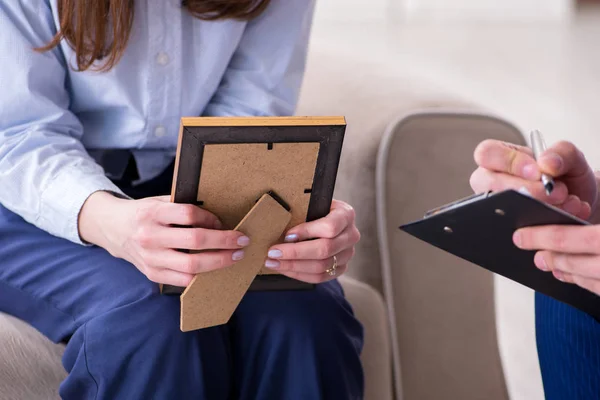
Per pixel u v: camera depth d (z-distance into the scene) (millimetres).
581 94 3787
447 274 1631
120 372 1113
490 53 4496
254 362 1208
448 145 1612
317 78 1829
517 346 2135
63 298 1182
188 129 974
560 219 889
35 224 1223
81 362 1118
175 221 1028
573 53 4570
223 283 1064
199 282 1049
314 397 1177
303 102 1752
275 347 1185
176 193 1028
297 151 1025
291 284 1188
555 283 1009
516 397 1931
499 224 924
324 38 4688
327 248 1098
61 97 1308
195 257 1035
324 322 1195
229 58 1363
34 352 1183
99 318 1121
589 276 919
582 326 1118
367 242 1632
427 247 1620
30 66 1233
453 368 1644
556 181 1047
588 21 5414
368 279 1644
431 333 1632
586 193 1102
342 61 1905
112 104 1324
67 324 1181
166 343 1114
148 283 1159
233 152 1002
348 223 1119
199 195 1033
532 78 4020
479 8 5488
